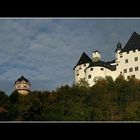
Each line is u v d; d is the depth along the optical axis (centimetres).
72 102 5803
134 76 8606
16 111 5134
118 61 8825
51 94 5812
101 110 5853
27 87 7531
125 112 5831
